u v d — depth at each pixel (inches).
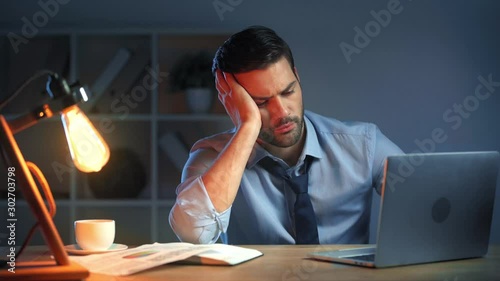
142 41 152.0
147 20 152.9
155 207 142.5
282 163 82.0
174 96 151.6
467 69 152.6
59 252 50.8
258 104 78.5
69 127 55.5
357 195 85.0
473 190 60.7
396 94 152.6
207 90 145.3
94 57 152.3
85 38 151.4
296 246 69.8
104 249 64.1
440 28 152.3
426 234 58.4
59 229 148.9
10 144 50.5
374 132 87.0
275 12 152.3
